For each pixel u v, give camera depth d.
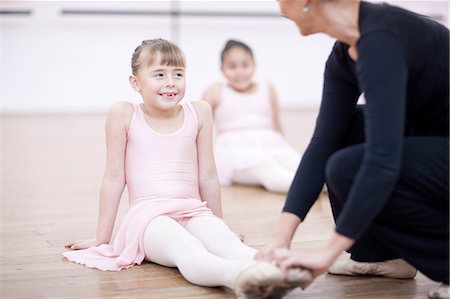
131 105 2.21
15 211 2.85
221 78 7.66
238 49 3.84
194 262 1.78
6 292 1.78
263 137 3.69
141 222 2.03
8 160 4.33
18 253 2.18
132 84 2.24
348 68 1.72
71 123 6.41
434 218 1.54
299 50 7.81
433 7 7.58
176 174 2.18
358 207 1.44
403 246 1.59
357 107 1.85
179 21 7.44
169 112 2.22
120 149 2.16
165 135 2.19
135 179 2.17
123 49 7.39
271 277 1.46
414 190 1.53
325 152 1.79
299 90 7.91
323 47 7.85
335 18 1.54
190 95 7.64
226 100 3.81
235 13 7.55
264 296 1.55
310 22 1.59
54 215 2.77
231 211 2.86
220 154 3.62
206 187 2.25
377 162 1.42
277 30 7.72
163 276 1.91
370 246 1.86
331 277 1.91
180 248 1.87
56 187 3.42
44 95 7.35
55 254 2.17
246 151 3.53
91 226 2.56
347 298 1.72
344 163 1.56
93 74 7.39
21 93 7.30
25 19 7.13
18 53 7.21
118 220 2.67
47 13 7.16
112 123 2.15
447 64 1.57
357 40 1.51
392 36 1.48
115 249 2.07
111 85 7.45
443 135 1.64
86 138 5.40
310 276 1.50
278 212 2.83
